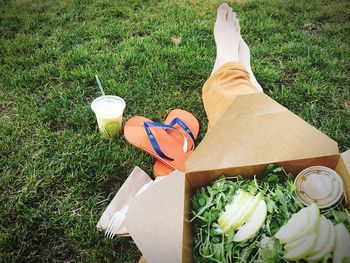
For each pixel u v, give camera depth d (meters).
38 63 1.05
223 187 0.54
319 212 0.48
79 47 1.09
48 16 1.24
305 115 0.89
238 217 0.50
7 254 0.63
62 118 0.88
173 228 0.43
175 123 0.84
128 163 0.78
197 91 0.96
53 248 0.65
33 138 0.84
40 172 0.75
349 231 0.47
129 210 0.45
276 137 0.52
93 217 0.69
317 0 1.37
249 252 0.48
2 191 0.73
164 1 1.35
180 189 0.46
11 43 1.11
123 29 1.17
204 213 0.52
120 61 1.04
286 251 0.46
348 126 0.86
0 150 0.80
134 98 0.93
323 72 1.01
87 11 1.28
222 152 0.52
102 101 0.81
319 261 0.45
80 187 0.74
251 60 1.05
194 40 1.12
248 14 1.26
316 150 0.52
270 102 0.52
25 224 0.67
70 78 0.99
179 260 0.41
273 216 0.51
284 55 1.09
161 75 0.99
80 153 0.79
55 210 0.71
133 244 0.65
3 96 0.93
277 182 0.54
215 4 1.33
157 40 1.14
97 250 0.64
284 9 1.31
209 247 0.50
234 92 0.72
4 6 1.32
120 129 0.84
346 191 0.50
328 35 1.18
